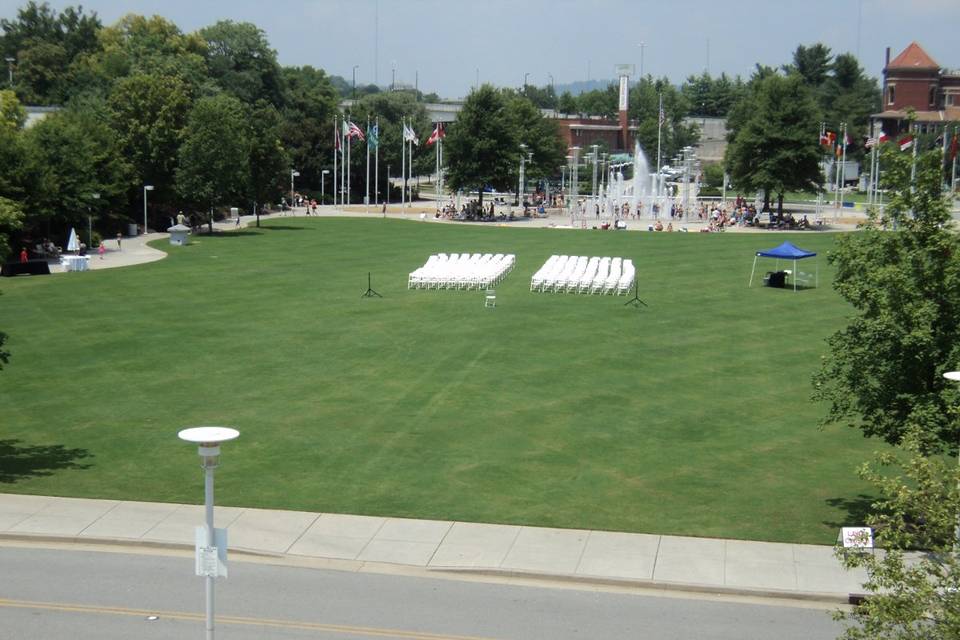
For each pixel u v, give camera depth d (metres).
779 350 47.44
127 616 20.39
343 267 75.62
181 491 28.08
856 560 16.52
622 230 111.00
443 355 45.50
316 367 43.31
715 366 44.09
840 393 26.47
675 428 34.88
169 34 179.75
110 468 30.14
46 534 24.64
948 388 24.05
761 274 72.69
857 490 28.62
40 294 62.09
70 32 187.25
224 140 101.75
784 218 122.88
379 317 54.56
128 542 24.28
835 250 26.84
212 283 67.25
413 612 20.78
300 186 162.75
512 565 23.16
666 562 23.34
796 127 118.19
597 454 31.91
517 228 112.81
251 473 29.77
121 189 97.38
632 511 26.84
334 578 22.52
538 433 34.12
